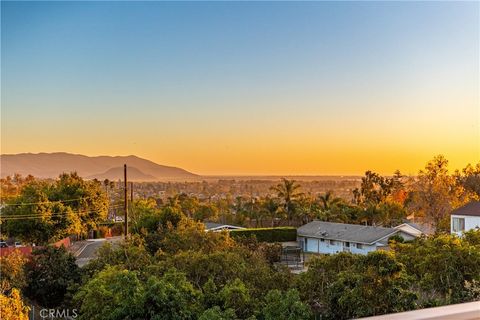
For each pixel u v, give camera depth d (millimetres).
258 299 16531
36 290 23812
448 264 16094
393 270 15477
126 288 14906
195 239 25953
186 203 72938
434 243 17703
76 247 46719
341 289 15836
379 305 14984
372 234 44750
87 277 22219
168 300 14891
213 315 14164
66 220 47281
